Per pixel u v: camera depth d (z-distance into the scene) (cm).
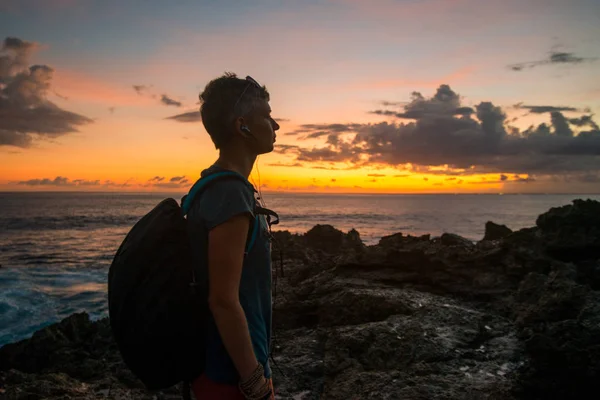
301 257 1145
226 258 145
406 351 434
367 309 566
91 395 444
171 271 150
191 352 153
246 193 155
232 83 168
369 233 5797
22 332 1296
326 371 443
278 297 667
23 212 11631
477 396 355
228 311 143
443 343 445
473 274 676
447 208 18500
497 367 407
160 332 148
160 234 153
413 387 369
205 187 155
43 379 471
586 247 729
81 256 3362
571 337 389
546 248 736
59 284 2094
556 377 362
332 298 613
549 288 561
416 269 695
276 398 420
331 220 9056
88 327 780
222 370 156
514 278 664
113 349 710
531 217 11125
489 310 588
